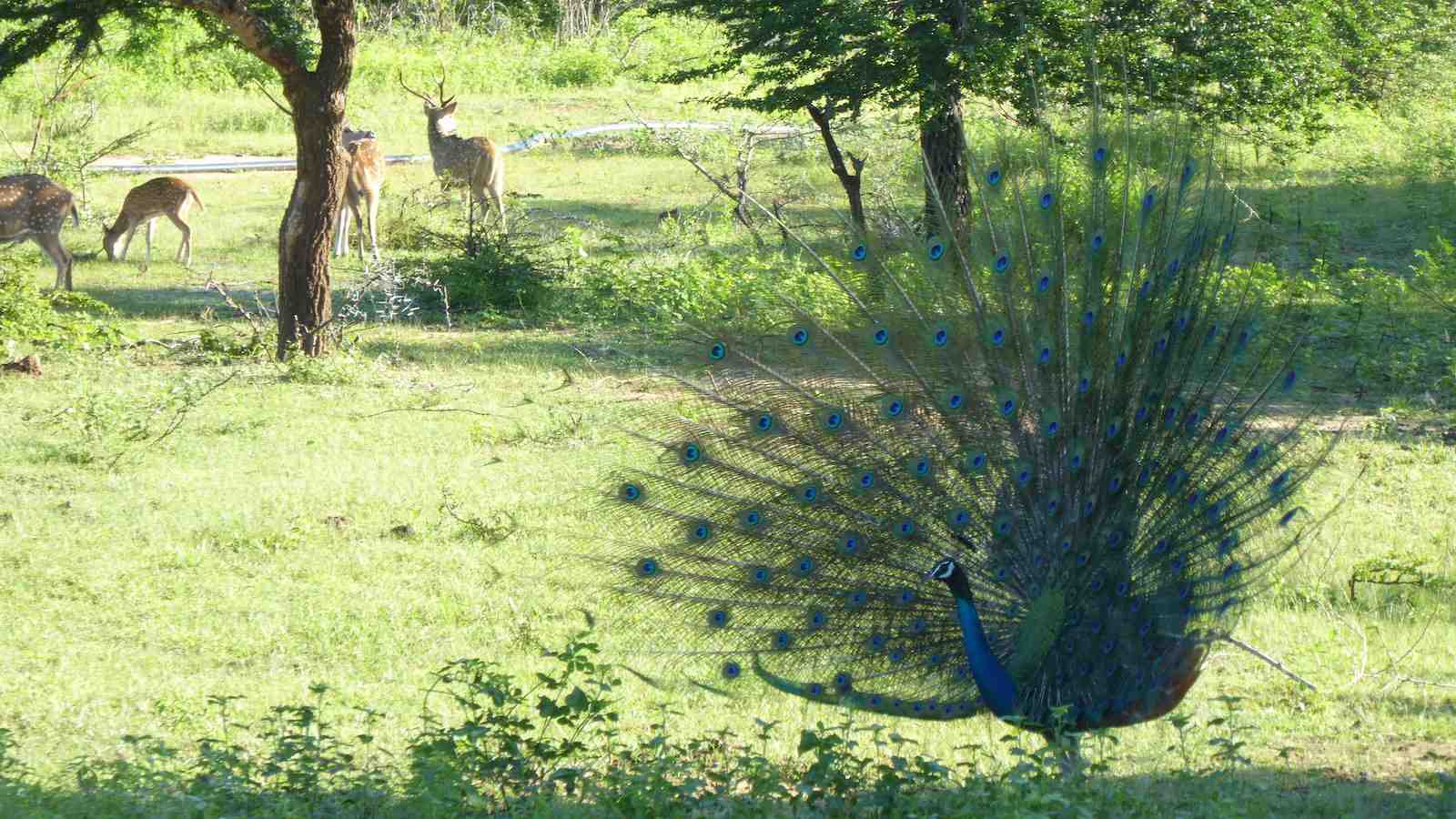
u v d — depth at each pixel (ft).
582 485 59.16
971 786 30.48
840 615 34.17
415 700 40.75
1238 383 34.45
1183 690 33.12
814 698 34.09
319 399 78.02
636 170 168.25
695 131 177.58
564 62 234.99
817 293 38.81
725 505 34.63
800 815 30.37
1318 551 52.95
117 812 28.78
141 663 43.78
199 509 58.59
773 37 108.17
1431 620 47.75
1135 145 35.45
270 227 135.95
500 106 213.05
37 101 177.68
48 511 57.62
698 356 35.12
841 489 33.94
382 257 118.01
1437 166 145.69
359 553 54.08
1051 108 90.94
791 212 119.65
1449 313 90.74
